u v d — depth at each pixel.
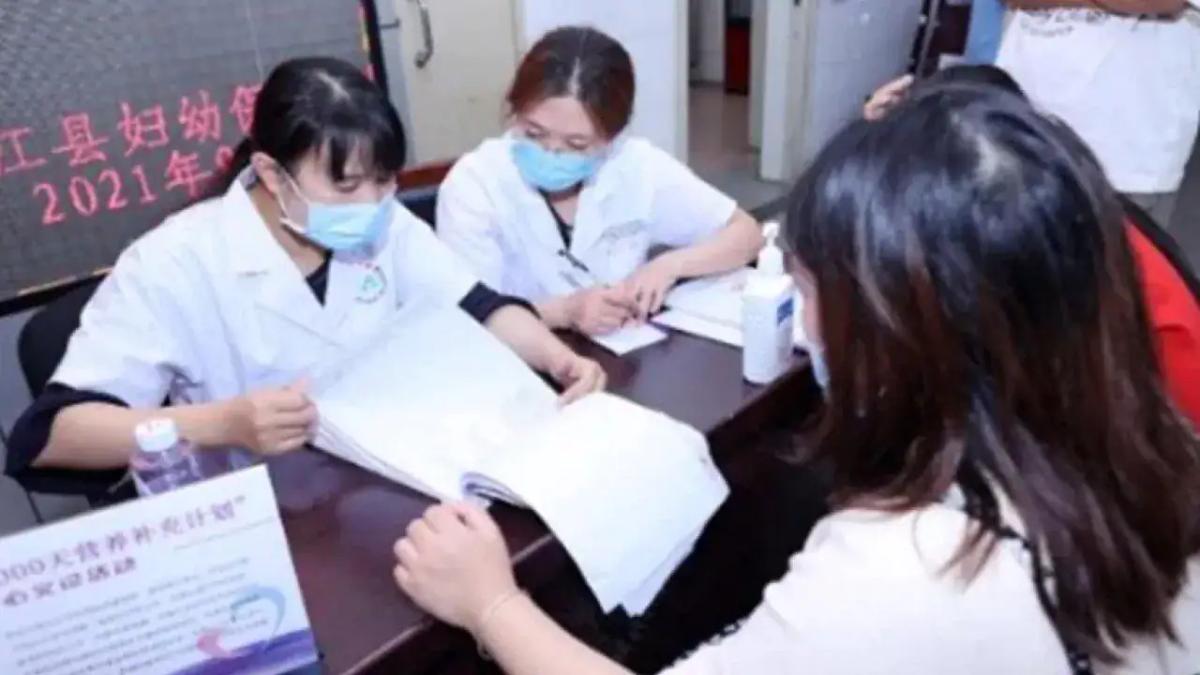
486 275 1.49
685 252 1.49
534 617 0.71
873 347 0.55
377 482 0.94
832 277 0.56
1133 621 0.56
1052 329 0.52
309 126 1.04
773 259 1.11
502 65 2.97
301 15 2.05
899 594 0.54
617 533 0.84
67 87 1.73
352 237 1.12
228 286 1.17
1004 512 0.55
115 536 0.59
